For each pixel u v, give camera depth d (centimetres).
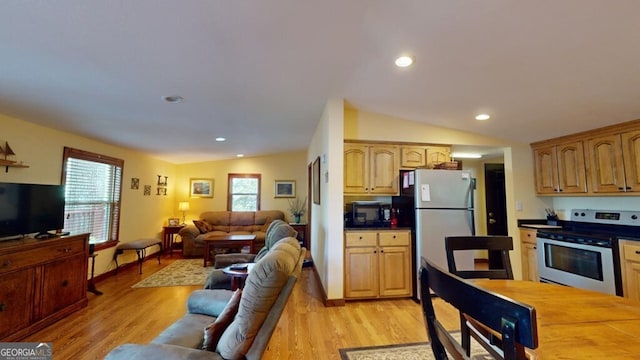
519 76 240
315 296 371
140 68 226
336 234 334
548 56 207
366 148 387
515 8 160
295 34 189
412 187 362
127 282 434
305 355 230
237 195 755
